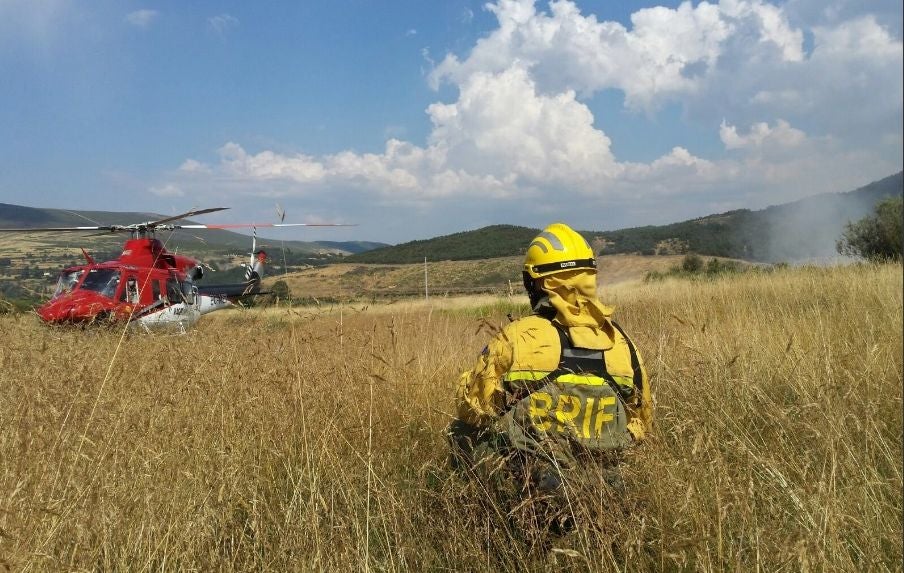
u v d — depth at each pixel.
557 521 2.55
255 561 2.61
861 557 2.50
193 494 2.83
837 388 3.79
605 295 14.67
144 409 3.36
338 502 3.02
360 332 4.88
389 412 3.98
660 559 2.37
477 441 3.04
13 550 2.29
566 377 2.70
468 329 6.50
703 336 5.29
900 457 3.39
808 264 15.89
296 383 3.85
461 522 2.78
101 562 2.52
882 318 6.90
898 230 24.30
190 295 12.64
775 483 2.87
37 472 2.74
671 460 2.65
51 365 3.77
